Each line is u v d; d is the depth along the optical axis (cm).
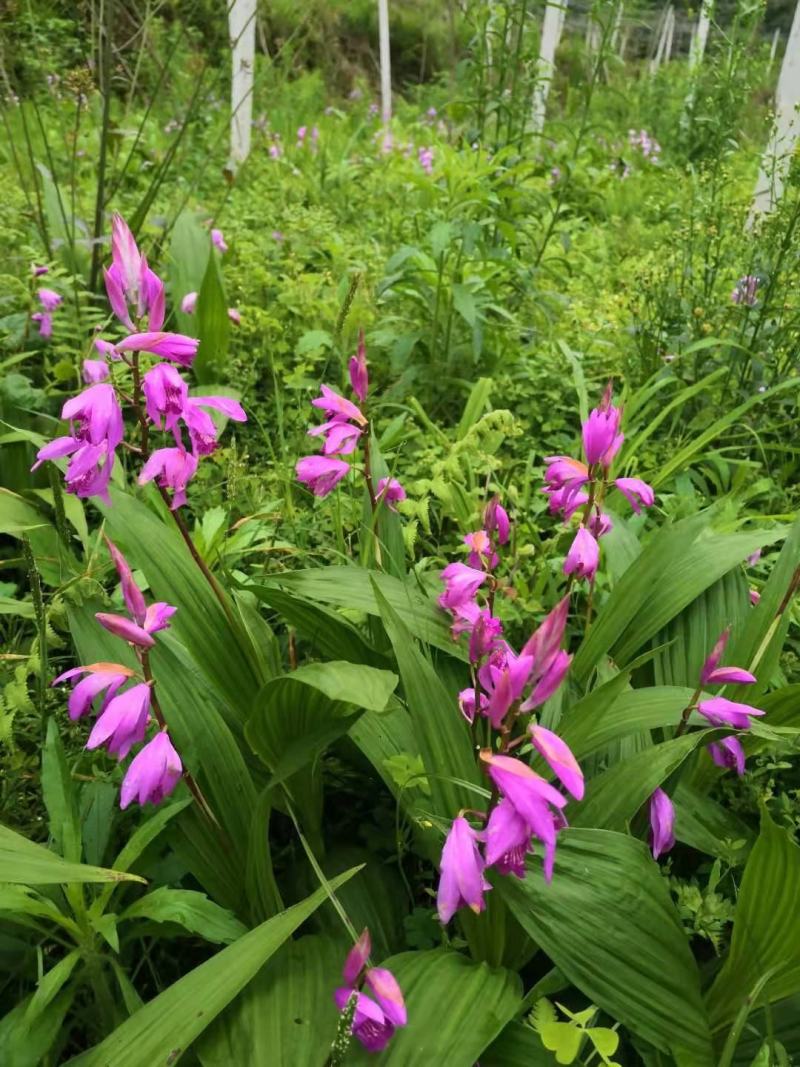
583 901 35
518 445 90
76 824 38
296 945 38
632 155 269
